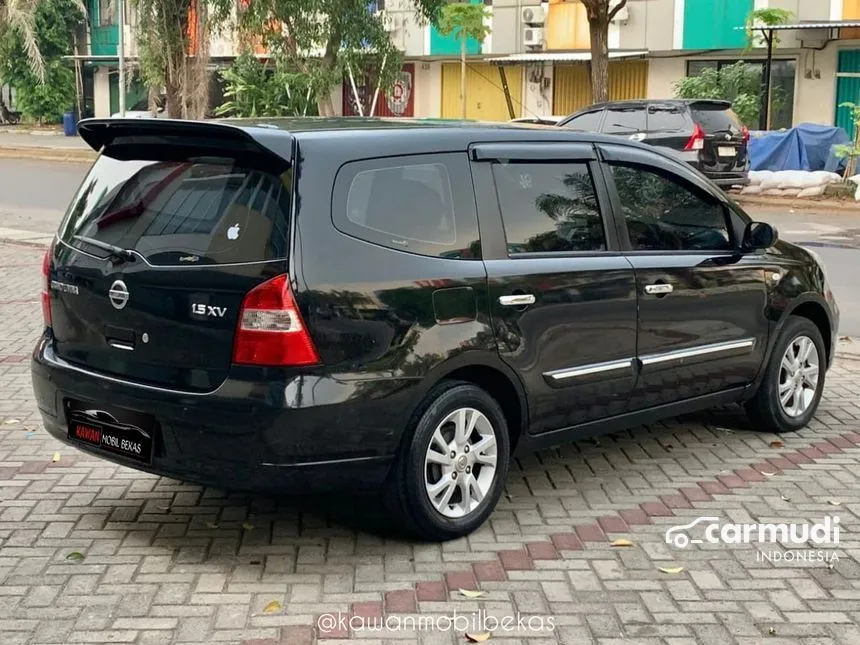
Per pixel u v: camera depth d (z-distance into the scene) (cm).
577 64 3008
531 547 491
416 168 487
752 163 2198
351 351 447
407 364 462
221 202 462
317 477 448
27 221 1773
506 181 519
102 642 398
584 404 544
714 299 603
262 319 434
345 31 2325
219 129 454
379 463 462
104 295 478
